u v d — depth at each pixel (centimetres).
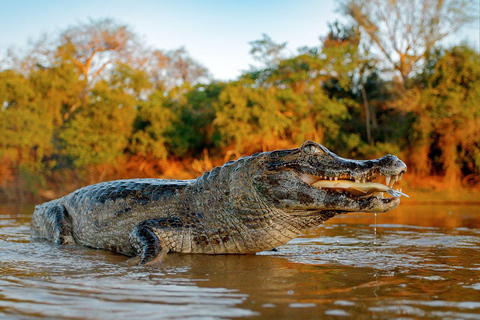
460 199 2102
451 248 479
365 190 388
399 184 2250
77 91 2752
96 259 402
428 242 534
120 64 2831
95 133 2566
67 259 395
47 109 2641
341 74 2691
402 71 2592
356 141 2589
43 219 589
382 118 2816
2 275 308
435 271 335
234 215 417
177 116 2864
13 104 2625
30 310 216
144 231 417
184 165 2948
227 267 353
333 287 275
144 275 315
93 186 554
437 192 2198
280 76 2798
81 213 521
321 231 687
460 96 2202
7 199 2225
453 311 220
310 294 254
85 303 230
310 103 2725
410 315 212
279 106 2661
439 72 2288
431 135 2339
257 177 403
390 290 267
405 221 915
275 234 413
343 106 2667
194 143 2938
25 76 2714
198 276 312
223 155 2811
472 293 260
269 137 2542
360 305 230
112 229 476
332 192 381
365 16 2578
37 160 2469
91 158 2491
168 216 446
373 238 580
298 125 2653
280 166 398
